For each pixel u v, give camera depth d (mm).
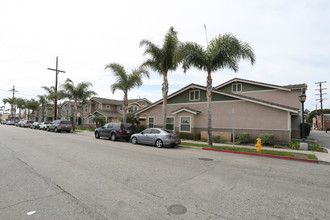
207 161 8164
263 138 13742
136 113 23922
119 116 38188
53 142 13289
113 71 19219
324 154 10289
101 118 32844
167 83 16469
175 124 19812
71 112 45000
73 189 4531
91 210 3514
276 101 20406
